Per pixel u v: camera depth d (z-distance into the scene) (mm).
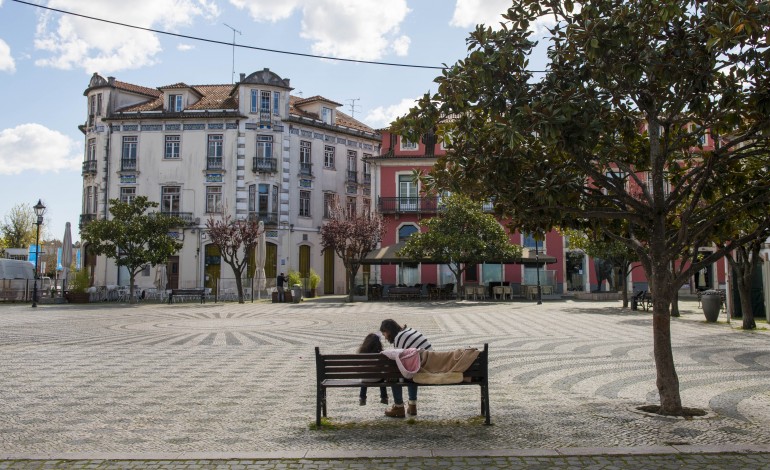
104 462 5125
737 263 16422
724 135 7688
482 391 6660
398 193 39406
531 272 38812
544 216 7160
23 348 12875
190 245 40500
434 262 32125
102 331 16516
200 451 5426
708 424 6207
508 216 7828
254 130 41094
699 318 19938
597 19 6211
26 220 60969
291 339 14477
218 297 34906
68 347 13055
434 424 6367
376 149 48062
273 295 32375
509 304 29094
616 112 7250
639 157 7859
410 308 26250
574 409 7023
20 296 34031
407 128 7133
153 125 41250
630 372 9641
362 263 32156
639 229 8164
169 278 40469
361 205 46500
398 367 6387
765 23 5617
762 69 6000
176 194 41000
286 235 41500
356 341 14055
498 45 6875
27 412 6996
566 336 14750
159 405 7363
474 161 6980
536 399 7656
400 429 6164
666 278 6758
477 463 5035
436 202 38719
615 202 7328
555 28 6980
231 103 42188
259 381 8984
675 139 7438
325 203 44312
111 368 10203
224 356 11672
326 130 44531
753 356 11336
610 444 5523
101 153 41562
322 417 6727
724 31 5387
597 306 27281
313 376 9422
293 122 42344
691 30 6465
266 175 41094
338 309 25922
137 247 33188
